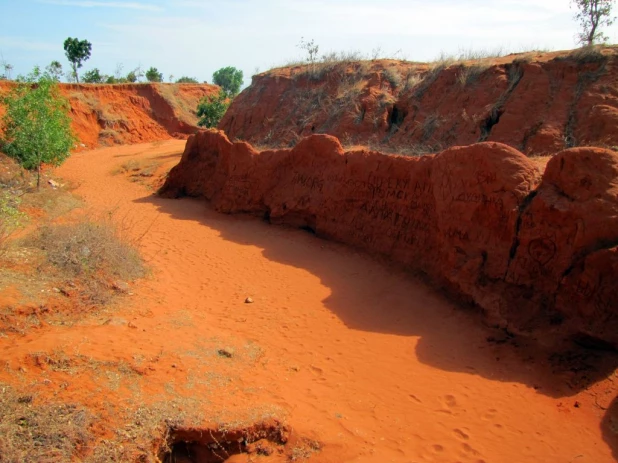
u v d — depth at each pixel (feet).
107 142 117.50
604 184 22.29
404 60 73.46
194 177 60.44
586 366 20.59
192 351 20.88
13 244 26.91
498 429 17.93
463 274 26.81
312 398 19.52
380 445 17.02
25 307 20.72
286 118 73.92
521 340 22.91
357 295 29.91
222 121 86.99
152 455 14.90
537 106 47.47
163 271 33.09
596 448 16.84
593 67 46.96
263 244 40.68
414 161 33.81
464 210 27.68
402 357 22.76
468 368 21.75
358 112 63.41
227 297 30.04
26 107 56.80
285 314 27.50
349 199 38.99
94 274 26.48
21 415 14.33
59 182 64.69
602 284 21.02
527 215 24.34
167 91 142.92
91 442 14.33
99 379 16.78
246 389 19.15
